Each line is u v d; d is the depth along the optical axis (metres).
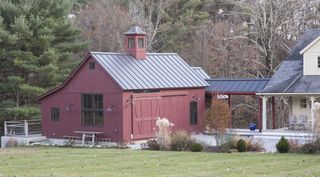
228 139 41.31
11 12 67.12
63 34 70.75
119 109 50.50
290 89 53.03
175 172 27.02
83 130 53.59
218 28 80.25
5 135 60.00
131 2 84.88
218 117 48.97
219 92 57.72
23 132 58.88
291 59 58.44
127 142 50.41
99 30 82.12
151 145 43.03
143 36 56.34
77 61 75.69
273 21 76.38
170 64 58.25
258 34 77.62
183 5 89.12
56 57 67.06
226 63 79.50
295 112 56.91
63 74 70.38
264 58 79.00
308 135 41.19
